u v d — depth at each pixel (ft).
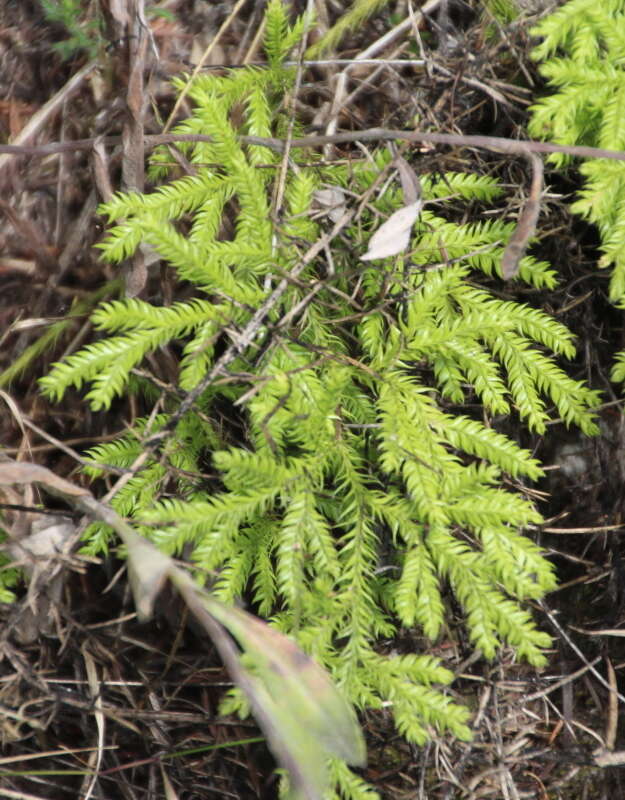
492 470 4.54
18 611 4.65
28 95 4.95
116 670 4.72
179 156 4.72
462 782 4.72
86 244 4.86
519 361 4.63
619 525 4.75
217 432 4.70
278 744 4.37
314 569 4.61
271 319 4.62
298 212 4.63
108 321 4.55
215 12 4.97
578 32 4.63
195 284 4.79
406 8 4.95
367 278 4.66
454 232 4.66
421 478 4.53
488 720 4.73
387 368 4.62
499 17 4.84
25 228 4.86
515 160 4.78
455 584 4.58
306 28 4.71
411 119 4.80
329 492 4.61
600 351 4.82
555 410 4.83
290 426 4.59
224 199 4.68
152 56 4.89
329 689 4.40
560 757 4.76
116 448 4.66
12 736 4.69
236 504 4.52
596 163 4.57
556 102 4.60
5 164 4.88
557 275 4.80
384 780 4.71
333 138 4.65
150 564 4.40
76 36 4.85
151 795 4.69
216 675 4.74
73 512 4.60
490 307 4.64
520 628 4.50
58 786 4.70
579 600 4.82
